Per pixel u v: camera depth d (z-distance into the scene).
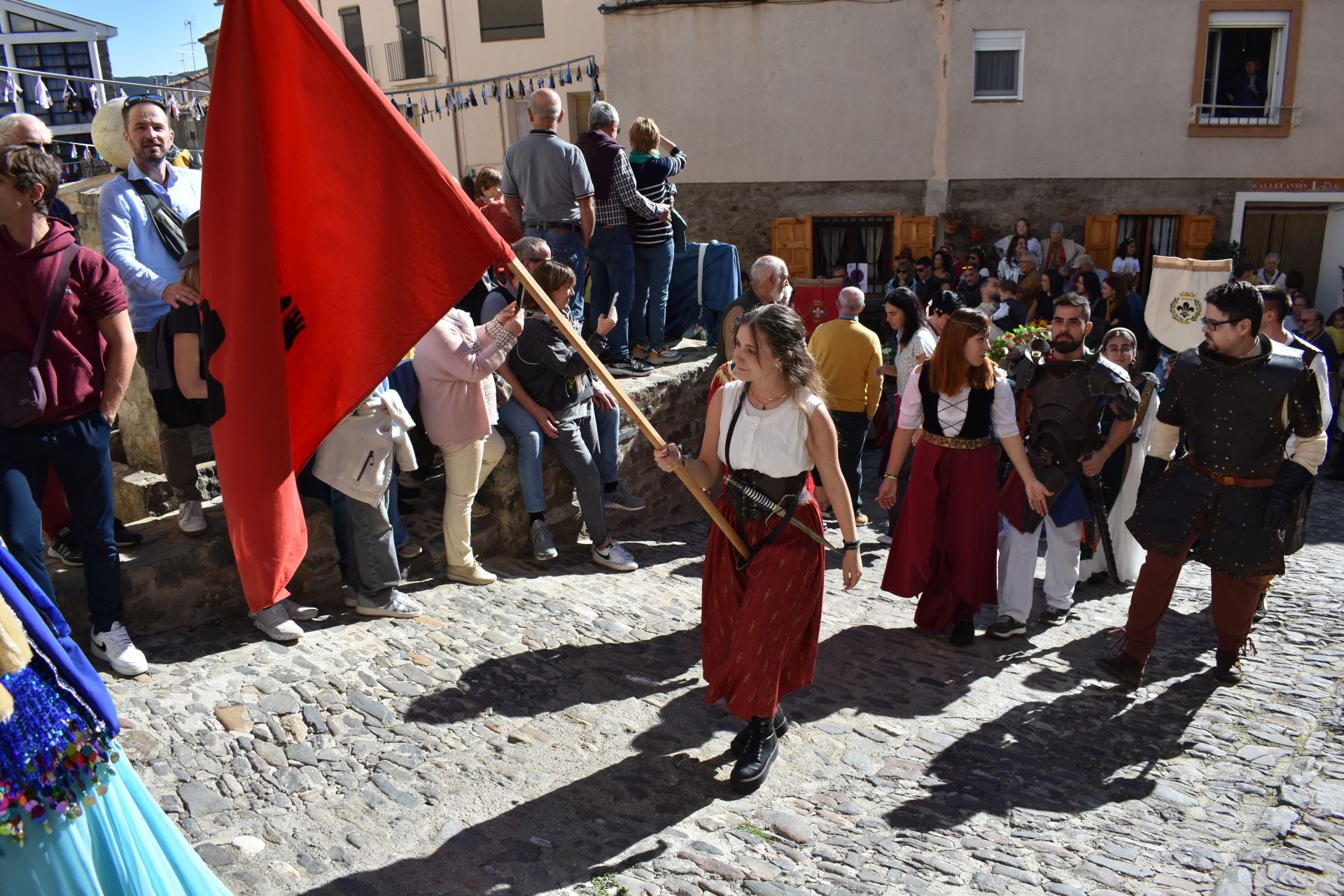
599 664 4.84
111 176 6.43
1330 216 16.58
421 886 3.13
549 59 20.36
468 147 21.55
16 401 3.74
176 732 3.81
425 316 3.21
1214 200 16.05
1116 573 6.24
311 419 3.28
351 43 22.81
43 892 2.32
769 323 3.74
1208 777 4.17
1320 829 3.73
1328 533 8.15
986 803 3.91
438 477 6.51
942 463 5.35
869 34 15.84
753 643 3.78
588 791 3.77
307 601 5.10
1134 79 15.68
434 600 5.38
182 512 4.84
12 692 2.26
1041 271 15.00
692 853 3.38
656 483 7.81
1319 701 4.86
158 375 4.31
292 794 3.55
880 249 16.80
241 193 2.94
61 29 29.45
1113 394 5.53
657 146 8.21
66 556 4.54
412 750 3.91
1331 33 15.41
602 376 3.60
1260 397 4.64
